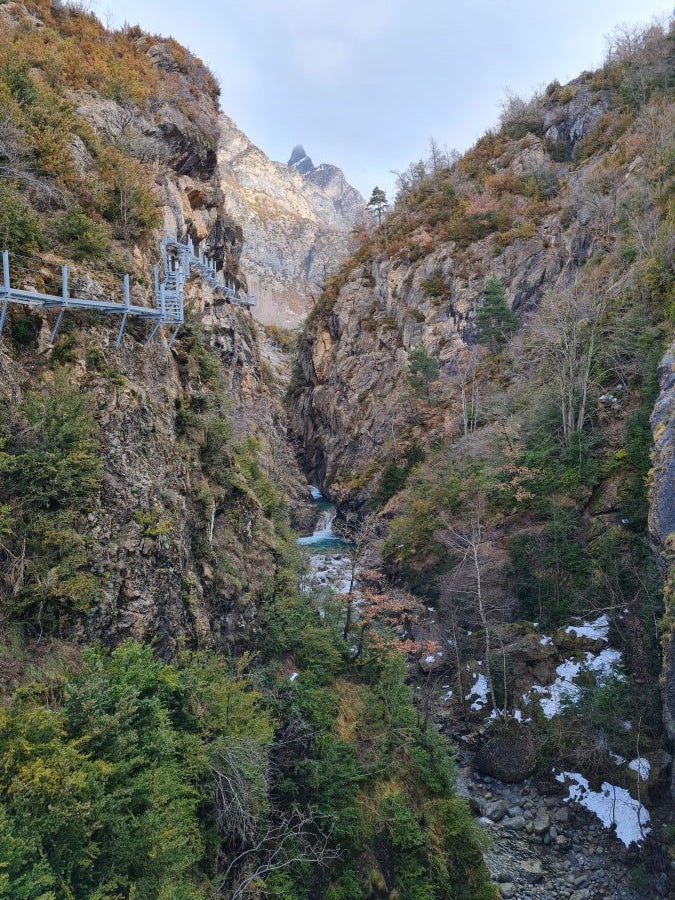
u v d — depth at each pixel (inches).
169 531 534.0
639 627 895.7
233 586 645.3
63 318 528.4
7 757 263.6
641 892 642.2
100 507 465.7
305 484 2262.6
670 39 2301.9
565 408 1269.7
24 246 522.0
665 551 772.6
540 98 2800.2
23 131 643.5
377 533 1584.6
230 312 1785.2
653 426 921.5
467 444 1443.2
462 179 2657.5
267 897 451.8
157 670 403.5
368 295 2519.7
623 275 1419.8
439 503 1373.0
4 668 348.5
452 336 2094.0
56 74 993.5
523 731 852.6
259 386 1974.7
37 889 239.5
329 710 661.3
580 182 2080.5
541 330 1338.6
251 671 626.2
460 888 613.6
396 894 556.1
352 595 892.0
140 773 337.7
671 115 1777.8
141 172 948.6
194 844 373.1
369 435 2164.1
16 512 406.6
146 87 1445.6
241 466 902.4
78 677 359.6
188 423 688.4
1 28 1024.9
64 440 446.3
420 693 967.6
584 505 1113.4
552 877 668.1
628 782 754.8
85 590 416.5
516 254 2071.9
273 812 521.3
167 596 501.0
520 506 1191.6
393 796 610.9
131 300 639.1
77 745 309.3
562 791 780.6
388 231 2699.3
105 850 294.5
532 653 951.0
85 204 701.3
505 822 746.2
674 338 975.6
